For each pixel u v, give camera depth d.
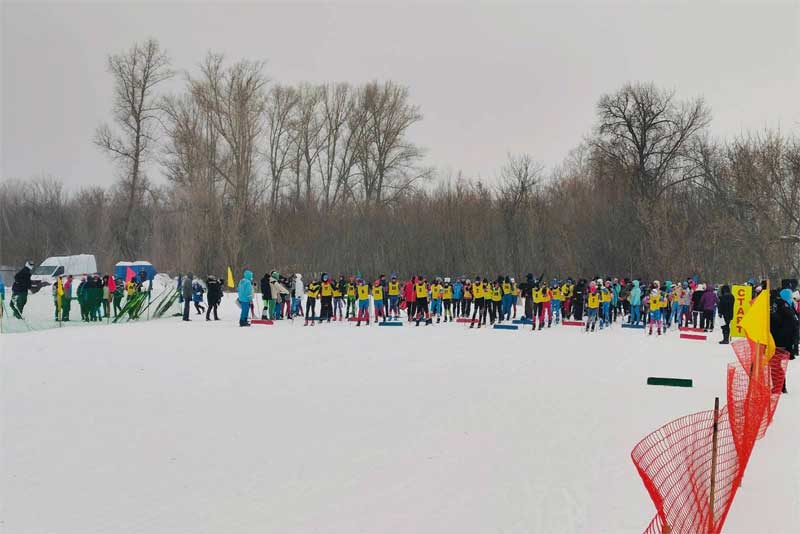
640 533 8.16
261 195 69.50
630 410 15.08
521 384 18.33
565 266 60.97
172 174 68.81
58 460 11.24
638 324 38.06
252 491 9.80
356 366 21.45
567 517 8.75
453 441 12.45
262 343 27.88
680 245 55.22
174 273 67.00
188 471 10.70
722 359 23.97
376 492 9.76
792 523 8.63
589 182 68.31
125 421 13.91
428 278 64.81
